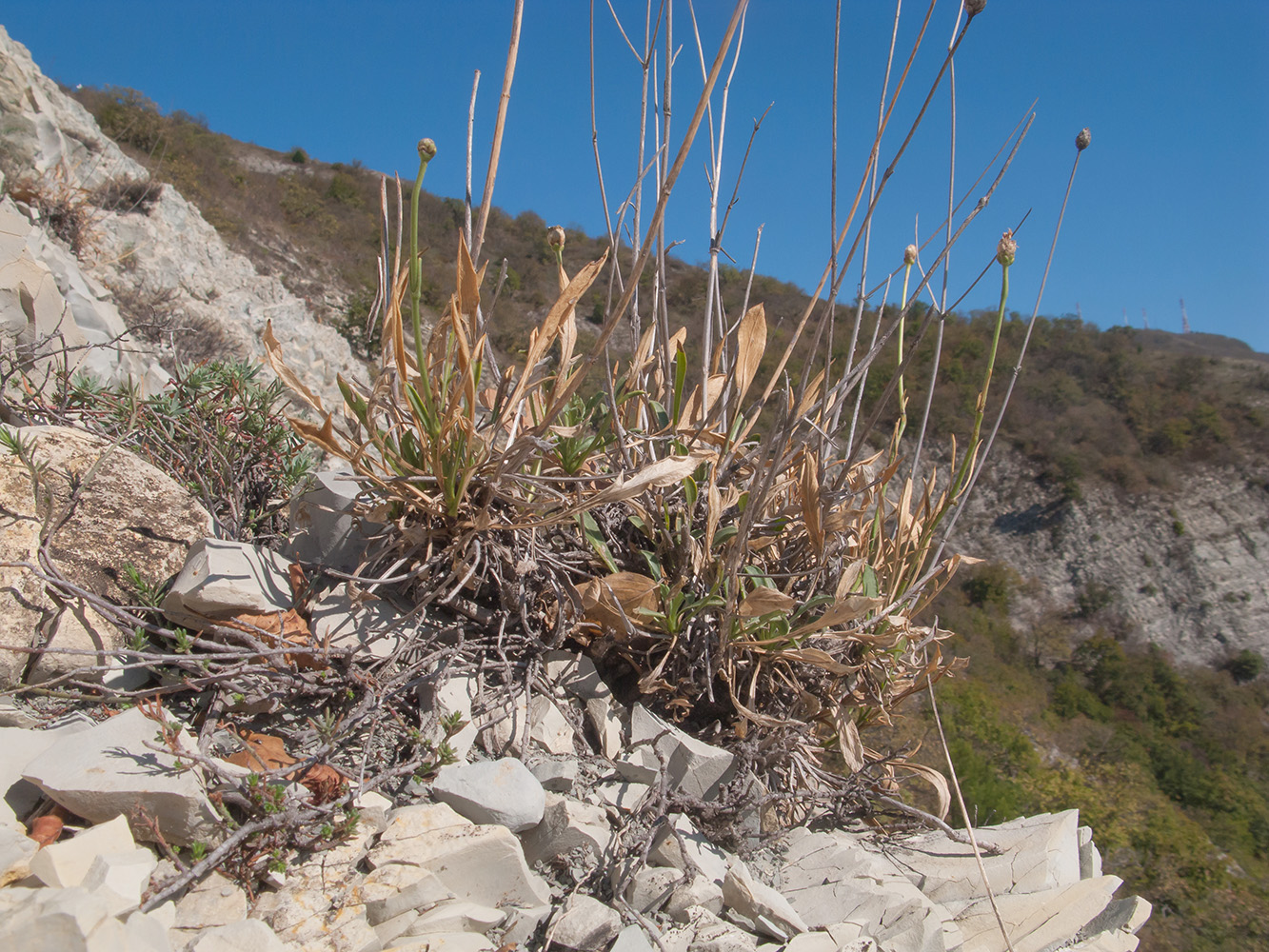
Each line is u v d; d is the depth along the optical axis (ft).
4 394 7.09
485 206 5.27
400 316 5.12
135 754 4.02
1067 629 94.12
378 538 5.56
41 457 5.40
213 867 3.88
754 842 5.80
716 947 4.40
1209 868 34.60
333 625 5.30
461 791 4.60
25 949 2.92
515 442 5.25
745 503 6.32
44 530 5.08
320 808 4.08
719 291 7.23
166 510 5.81
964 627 86.63
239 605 5.15
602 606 5.74
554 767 5.16
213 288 29.68
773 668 6.27
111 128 53.16
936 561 6.77
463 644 5.51
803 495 5.98
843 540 6.55
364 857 4.21
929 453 100.94
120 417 7.38
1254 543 102.06
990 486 109.70
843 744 6.23
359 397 5.40
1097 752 61.82
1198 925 32.07
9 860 3.49
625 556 6.51
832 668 5.75
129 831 3.75
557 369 5.93
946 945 5.37
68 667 4.76
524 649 5.81
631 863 4.79
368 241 72.18
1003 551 104.63
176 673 5.05
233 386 8.04
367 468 5.37
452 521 5.62
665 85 6.50
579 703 5.88
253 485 7.95
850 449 6.34
